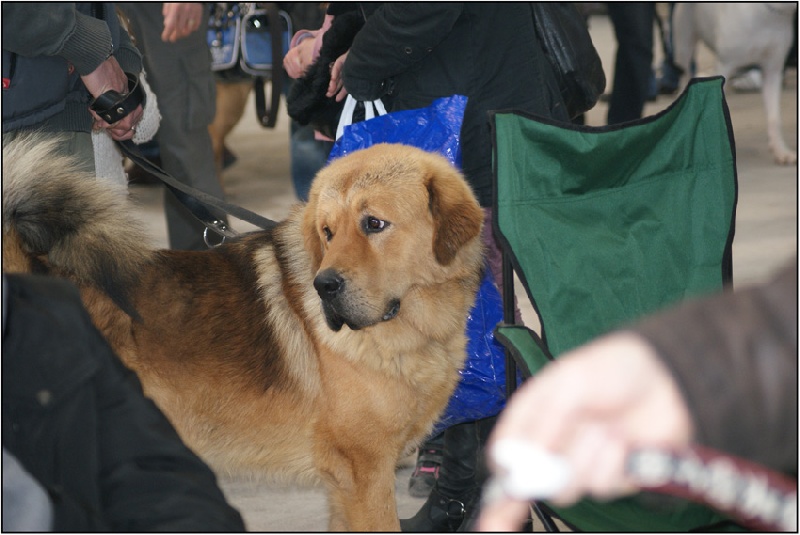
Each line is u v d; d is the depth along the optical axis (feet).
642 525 6.73
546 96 10.68
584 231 8.43
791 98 35.29
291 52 12.48
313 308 9.14
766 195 23.30
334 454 9.25
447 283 9.18
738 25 26.21
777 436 2.98
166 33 14.64
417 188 8.86
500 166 8.05
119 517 4.65
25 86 9.82
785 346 2.96
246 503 11.71
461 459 10.62
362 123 10.41
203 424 9.30
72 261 8.50
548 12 10.91
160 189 25.32
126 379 5.19
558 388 2.72
